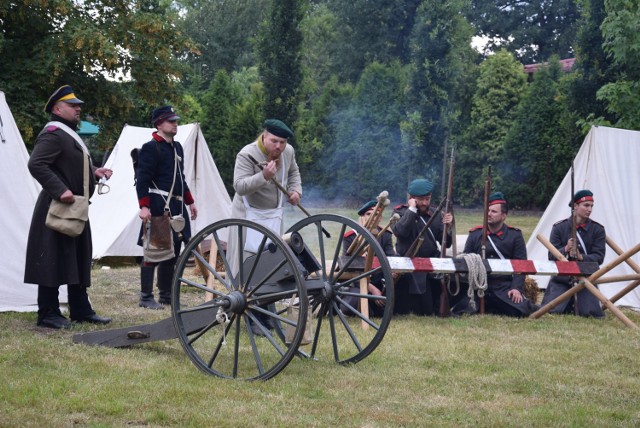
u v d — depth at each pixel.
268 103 26.62
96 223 10.89
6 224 6.75
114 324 6.41
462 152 29.11
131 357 5.18
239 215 6.26
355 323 6.86
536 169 27.34
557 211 9.58
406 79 28.75
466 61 30.73
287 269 4.75
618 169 9.19
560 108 26.83
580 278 7.70
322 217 5.13
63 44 18.47
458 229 20.52
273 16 26.64
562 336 6.72
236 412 4.04
